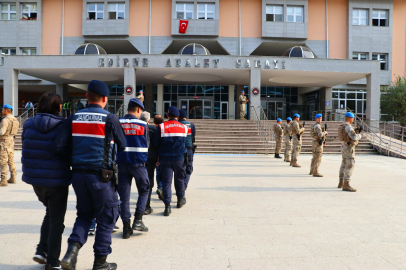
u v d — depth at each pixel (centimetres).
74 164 286
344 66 2195
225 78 2528
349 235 411
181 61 2105
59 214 295
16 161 1232
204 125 1931
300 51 2342
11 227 430
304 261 327
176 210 536
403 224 461
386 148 1666
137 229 409
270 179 859
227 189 719
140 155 408
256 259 331
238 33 2766
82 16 2703
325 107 2820
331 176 926
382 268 311
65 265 265
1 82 2767
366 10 2866
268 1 2748
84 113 290
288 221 472
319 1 2830
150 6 2728
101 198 290
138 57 2088
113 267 303
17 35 2723
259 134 1842
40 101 297
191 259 330
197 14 2720
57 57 2089
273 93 3069
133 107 420
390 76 2870
